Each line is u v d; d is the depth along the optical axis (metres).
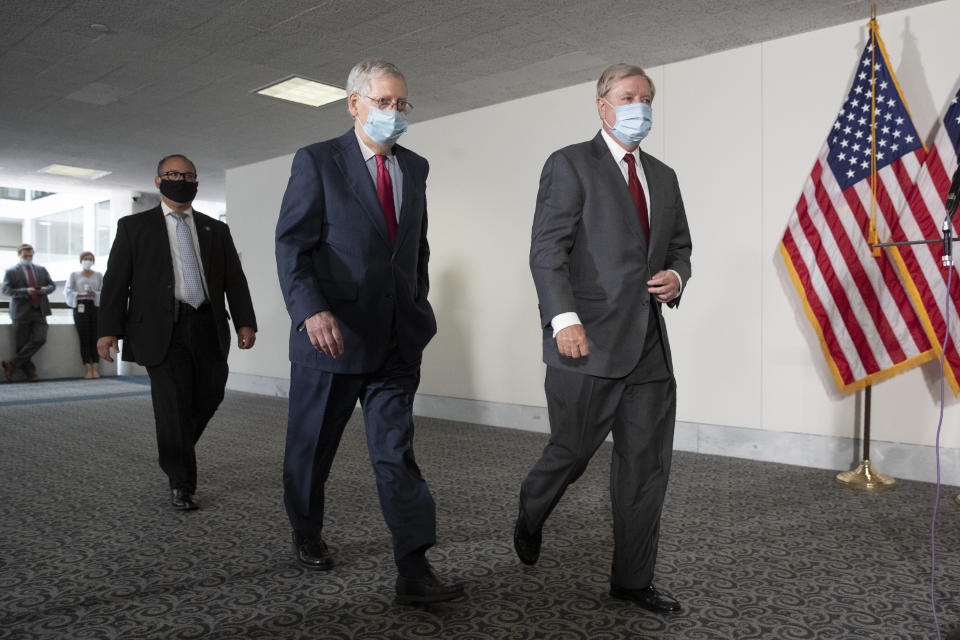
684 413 4.65
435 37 4.41
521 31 4.28
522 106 5.50
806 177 4.16
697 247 4.59
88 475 3.74
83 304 8.98
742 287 4.40
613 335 1.90
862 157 3.75
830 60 4.09
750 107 4.38
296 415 2.18
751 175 4.37
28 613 1.95
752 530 2.81
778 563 2.42
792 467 4.09
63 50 4.77
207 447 4.57
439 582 1.99
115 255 3.04
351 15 4.14
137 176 9.25
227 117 6.36
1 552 2.49
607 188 1.95
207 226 3.17
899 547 2.60
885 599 2.09
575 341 1.80
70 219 12.30
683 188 4.64
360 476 3.72
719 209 4.50
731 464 4.17
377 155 2.11
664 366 1.98
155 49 4.75
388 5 4.00
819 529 2.83
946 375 3.50
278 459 4.18
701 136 4.58
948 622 1.92
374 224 2.04
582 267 1.94
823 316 3.85
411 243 2.12
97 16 4.22
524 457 4.30
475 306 5.79
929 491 3.50
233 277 3.29
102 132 6.93
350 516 2.97
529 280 5.45
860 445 3.97
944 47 3.71
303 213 1.99
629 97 1.95
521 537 2.26
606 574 2.29
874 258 3.71
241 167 8.24
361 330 2.04
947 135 3.49
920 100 3.78
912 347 3.61
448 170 6.00
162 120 6.48
